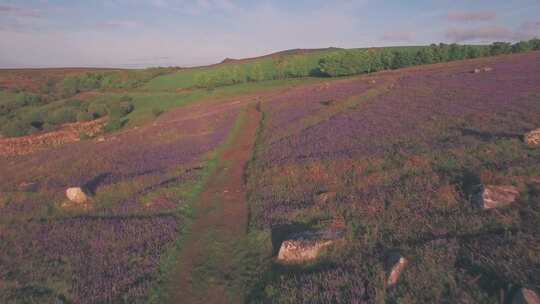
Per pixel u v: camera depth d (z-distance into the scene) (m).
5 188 30.42
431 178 17.62
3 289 13.23
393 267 10.92
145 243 16.50
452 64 89.19
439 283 9.99
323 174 21.62
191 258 15.15
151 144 43.88
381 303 9.75
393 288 10.29
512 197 13.73
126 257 15.11
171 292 12.89
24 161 47.53
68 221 20.17
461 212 13.89
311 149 28.09
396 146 24.73
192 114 74.12
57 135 80.25
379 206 15.95
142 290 12.75
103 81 177.12
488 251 10.84
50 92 166.88
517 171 15.85
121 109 99.25
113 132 75.38
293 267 12.98
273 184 22.00
